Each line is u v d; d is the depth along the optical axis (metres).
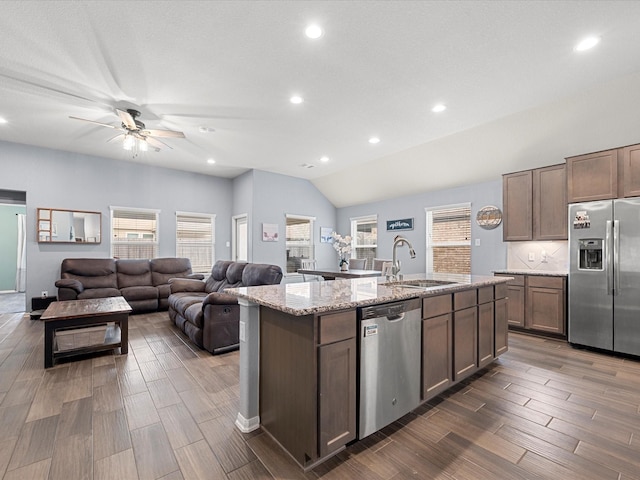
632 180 3.12
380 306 1.75
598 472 1.49
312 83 2.99
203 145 4.91
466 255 5.50
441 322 2.18
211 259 7.00
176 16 2.10
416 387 1.98
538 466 1.53
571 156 3.65
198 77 2.88
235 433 1.82
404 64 2.66
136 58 2.58
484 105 3.44
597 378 2.63
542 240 4.12
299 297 1.78
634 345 3.05
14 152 4.95
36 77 2.89
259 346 1.90
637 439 1.76
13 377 2.61
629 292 3.09
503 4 1.98
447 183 5.60
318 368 1.47
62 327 2.91
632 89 3.00
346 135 4.40
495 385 2.48
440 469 1.52
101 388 2.40
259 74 2.82
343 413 1.57
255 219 6.45
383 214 6.95
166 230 6.41
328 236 7.86
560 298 3.72
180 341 3.66
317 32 2.26
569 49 2.44
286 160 5.78
